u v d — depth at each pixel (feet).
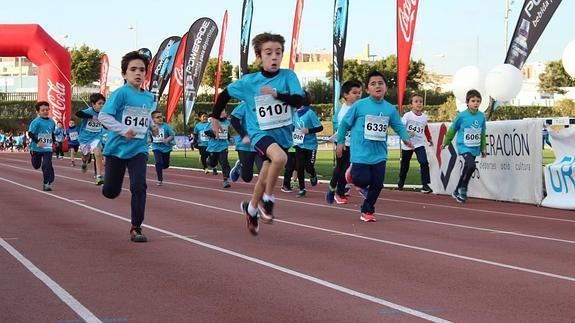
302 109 47.44
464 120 43.86
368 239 28.27
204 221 34.06
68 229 30.81
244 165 25.95
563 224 33.60
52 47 139.74
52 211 38.04
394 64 254.47
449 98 209.46
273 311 16.61
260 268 21.85
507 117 192.85
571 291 18.70
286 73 23.88
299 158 48.78
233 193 51.96
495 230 31.30
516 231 30.99
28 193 49.83
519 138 43.68
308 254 24.48
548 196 41.81
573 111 193.36
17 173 77.15
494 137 45.88
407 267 22.12
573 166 39.91
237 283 19.66
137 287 19.13
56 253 24.49
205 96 251.80
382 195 49.85
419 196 49.11
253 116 23.90
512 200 44.42
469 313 16.39
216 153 58.29
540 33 54.80
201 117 78.84
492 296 18.11
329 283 19.69
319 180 65.62
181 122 207.10
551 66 257.96
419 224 33.35
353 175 34.01
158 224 32.81
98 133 55.06
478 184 47.55
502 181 45.29
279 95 23.35
